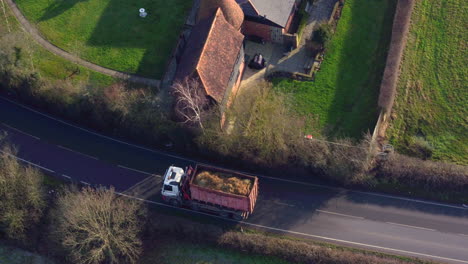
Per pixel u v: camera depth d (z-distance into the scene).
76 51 75.44
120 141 69.38
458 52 74.12
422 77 72.25
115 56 74.81
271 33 73.50
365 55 73.62
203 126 64.19
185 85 64.31
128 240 58.53
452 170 62.94
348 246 60.19
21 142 69.75
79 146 69.25
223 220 62.59
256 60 72.44
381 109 66.88
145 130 67.06
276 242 59.72
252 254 60.22
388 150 65.69
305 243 60.19
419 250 59.59
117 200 61.22
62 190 64.69
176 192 61.34
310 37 75.19
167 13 78.50
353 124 68.00
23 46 71.81
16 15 79.12
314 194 64.19
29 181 60.47
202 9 70.88
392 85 68.94
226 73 66.75
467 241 60.00
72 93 68.56
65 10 79.50
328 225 61.84
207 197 59.16
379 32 75.62
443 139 67.19
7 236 61.81
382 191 63.91
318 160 63.41
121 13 78.94
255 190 59.25
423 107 69.69
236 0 71.56
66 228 56.47
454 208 62.38
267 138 64.19
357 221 62.00
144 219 61.00
